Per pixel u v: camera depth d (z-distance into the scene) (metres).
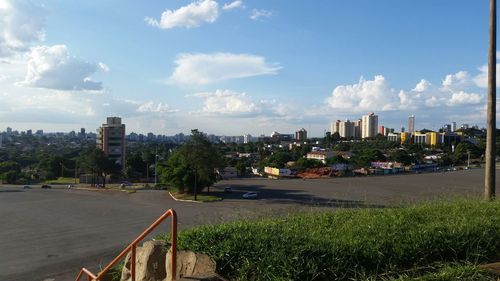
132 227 37.97
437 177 92.25
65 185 97.75
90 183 107.00
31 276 21.94
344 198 54.75
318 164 125.88
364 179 91.31
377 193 61.31
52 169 123.50
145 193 73.00
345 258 4.89
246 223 6.76
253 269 4.92
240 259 5.12
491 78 10.80
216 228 6.24
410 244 5.34
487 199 9.89
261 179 96.31
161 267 6.02
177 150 68.94
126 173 115.94
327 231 6.30
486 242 5.56
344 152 164.88
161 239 6.62
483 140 171.50
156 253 6.17
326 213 8.49
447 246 5.36
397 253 5.13
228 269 5.12
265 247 5.17
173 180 65.50
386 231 6.00
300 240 5.33
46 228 37.75
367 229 6.23
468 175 97.00
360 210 8.71
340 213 8.37
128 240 31.39
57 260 25.23
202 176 63.72
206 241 5.63
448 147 179.88
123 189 82.25
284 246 5.09
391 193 59.84
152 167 121.69
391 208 8.78
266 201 56.56
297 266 4.68
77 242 30.91
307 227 6.73
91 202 59.91
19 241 31.56
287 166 127.19
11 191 80.12
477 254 5.26
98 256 26.14
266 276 4.73
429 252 5.25
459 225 6.07
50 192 77.81
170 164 68.62
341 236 5.86
